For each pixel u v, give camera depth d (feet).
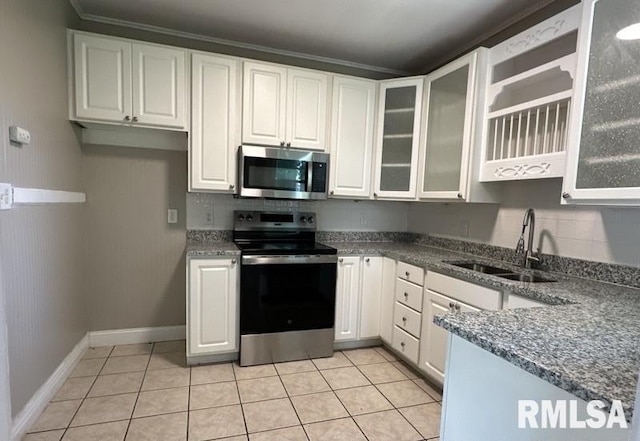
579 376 2.32
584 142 4.93
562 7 6.50
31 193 5.60
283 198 8.85
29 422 5.54
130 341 8.98
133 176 8.71
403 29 8.11
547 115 5.91
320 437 5.67
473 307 6.22
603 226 5.74
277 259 8.01
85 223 8.38
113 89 7.47
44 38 6.10
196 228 9.21
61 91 6.89
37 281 5.86
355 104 9.27
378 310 9.27
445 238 9.42
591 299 4.56
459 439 3.35
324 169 8.94
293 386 7.21
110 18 8.04
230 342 7.98
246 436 5.62
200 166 8.13
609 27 4.65
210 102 8.08
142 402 6.42
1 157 4.74
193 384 7.12
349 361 8.48
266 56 9.45
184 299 9.34
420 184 8.79
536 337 3.03
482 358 3.11
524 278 6.55
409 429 5.95
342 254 8.75
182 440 5.46
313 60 9.88
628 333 3.21
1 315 4.61
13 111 5.05
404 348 8.21
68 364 7.28
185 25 8.27
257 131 8.45
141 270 8.95
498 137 7.20
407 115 9.20
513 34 7.61
